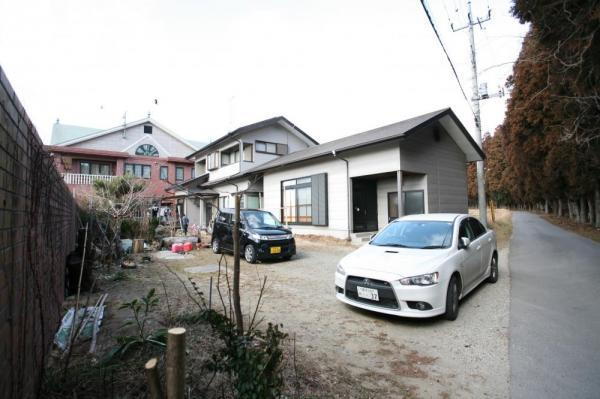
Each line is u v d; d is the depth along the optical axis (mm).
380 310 4129
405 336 3781
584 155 13602
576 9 6016
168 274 7219
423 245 4902
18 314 2008
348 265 4617
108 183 13523
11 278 1874
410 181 12500
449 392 2623
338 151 11617
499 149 37344
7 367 1783
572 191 18406
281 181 15922
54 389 2377
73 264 5363
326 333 3871
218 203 21422
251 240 8656
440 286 4043
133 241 10836
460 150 14367
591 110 8422
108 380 2516
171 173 26094
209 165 22859
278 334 2232
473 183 39625
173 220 17938
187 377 2572
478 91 12977
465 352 3350
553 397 2529
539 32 7008
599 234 15562
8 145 1838
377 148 11305
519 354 3279
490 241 6176
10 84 1865
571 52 6805
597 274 6824
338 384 2709
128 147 25000
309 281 6570
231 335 2262
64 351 3061
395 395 2570
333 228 12930
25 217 2260
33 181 2451
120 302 4965
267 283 6398
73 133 26906
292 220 15203
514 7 7031
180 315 4094
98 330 3658
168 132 27562
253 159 19250
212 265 8398
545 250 10625
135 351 3012
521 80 14648
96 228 9078
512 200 49094
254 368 1919
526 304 4918
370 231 13281
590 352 3299
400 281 4027
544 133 15367
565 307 4746
